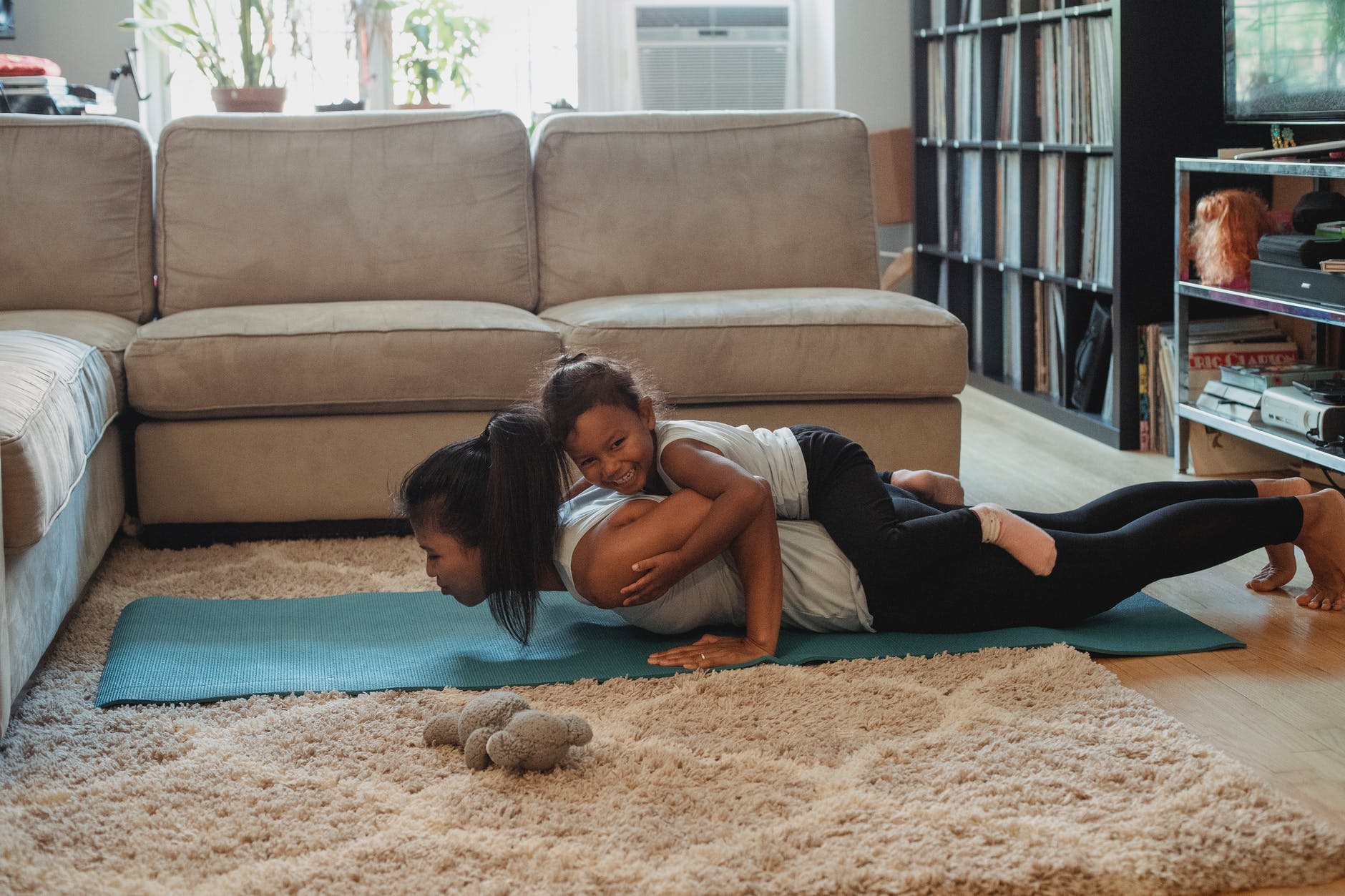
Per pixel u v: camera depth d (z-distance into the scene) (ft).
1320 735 5.20
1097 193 11.19
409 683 5.74
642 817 4.46
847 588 6.15
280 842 4.32
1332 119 8.67
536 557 5.79
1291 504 6.35
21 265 9.22
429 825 4.44
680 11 15.19
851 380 8.38
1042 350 12.60
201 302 9.37
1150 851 4.18
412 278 9.62
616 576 5.66
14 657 5.21
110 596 7.14
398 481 8.23
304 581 7.41
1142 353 10.59
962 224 14.20
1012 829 4.33
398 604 6.88
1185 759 4.83
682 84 15.34
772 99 15.62
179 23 12.66
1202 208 9.53
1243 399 9.30
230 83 12.47
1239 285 9.39
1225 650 6.15
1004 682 5.62
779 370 8.32
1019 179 12.55
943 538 6.01
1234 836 4.25
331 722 5.31
